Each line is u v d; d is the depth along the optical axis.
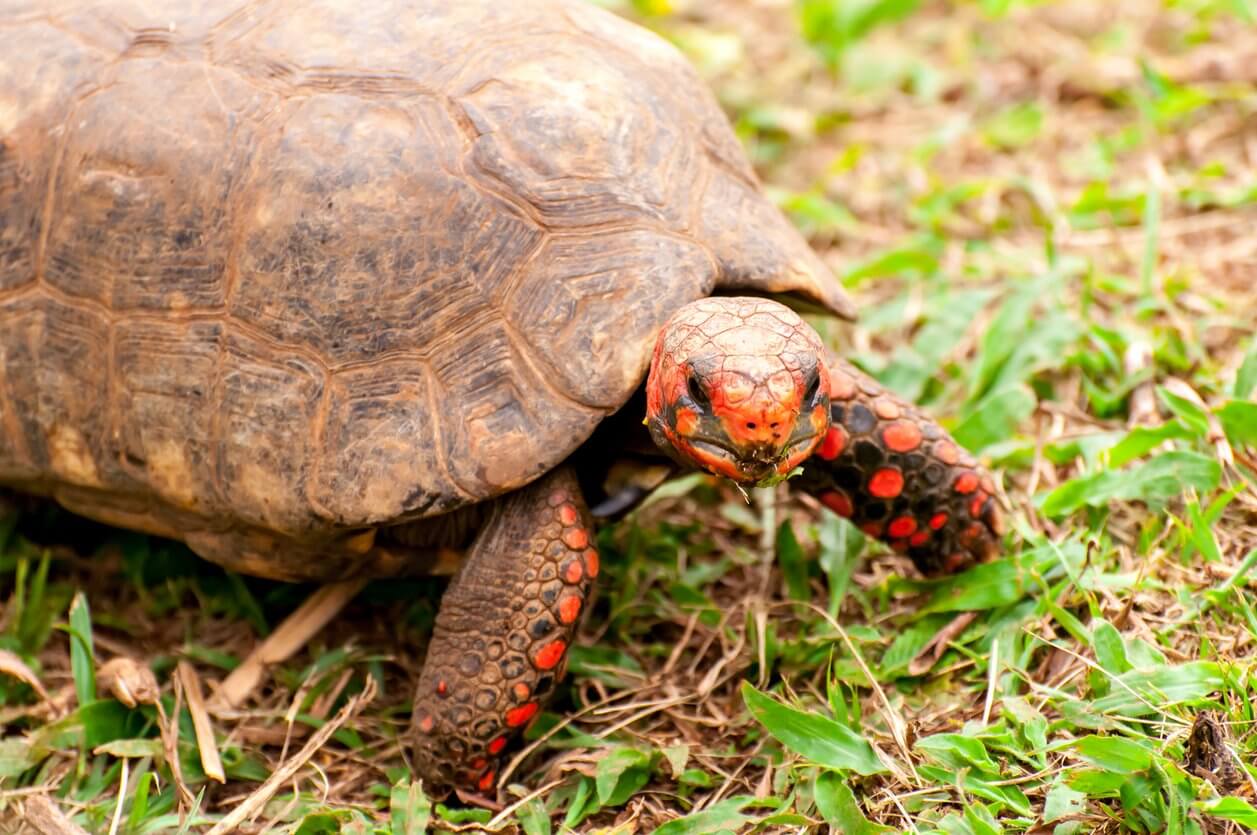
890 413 3.10
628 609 3.41
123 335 3.05
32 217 3.18
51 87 3.22
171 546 3.68
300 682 3.31
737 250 3.01
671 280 2.86
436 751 2.91
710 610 3.40
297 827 2.80
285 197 2.94
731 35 5.88
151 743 3.06
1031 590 3.20
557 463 2.79
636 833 2.82
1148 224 4.18
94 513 3.31
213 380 2.95
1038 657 3.09
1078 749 2.60
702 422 2.58
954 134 4.99
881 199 4.93
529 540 2.87
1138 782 2.52
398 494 2.80
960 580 3.24
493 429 2.79
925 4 6.16
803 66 5.72
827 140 5.35
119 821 2.87
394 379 2.85
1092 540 3.15
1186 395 3.54
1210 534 3.17
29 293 3.17
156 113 3.10
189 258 3.01
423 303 2.87
